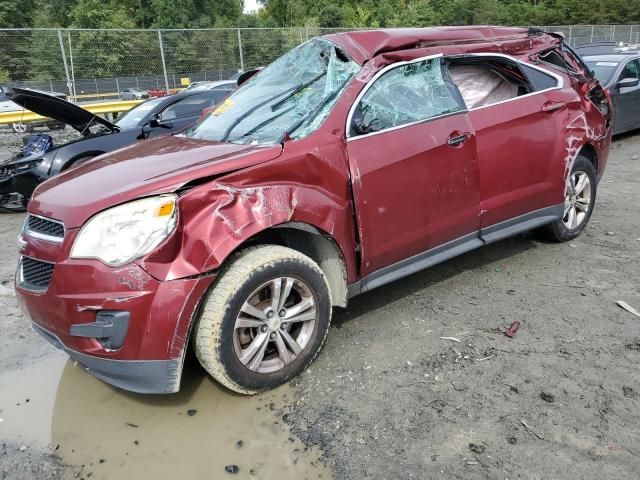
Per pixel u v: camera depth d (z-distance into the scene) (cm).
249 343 266
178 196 240
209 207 245
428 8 5231
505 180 369
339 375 286
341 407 260
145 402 274
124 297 230
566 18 5172
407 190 314
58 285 240
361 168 294
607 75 920
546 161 394
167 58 1667
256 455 232
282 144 274
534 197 393
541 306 353
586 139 424
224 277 249
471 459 223
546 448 227
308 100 320
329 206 279
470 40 371
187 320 238
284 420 253
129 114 810
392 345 313
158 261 233
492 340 313
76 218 242
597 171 461
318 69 341
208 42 1708
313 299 279
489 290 380
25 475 227
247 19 5256
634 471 213
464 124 342
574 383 270
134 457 235
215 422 255
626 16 4941
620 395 259
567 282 387
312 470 222
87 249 237
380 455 228
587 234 485
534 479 211
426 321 339
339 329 334
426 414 252
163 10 4878
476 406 256
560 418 245
